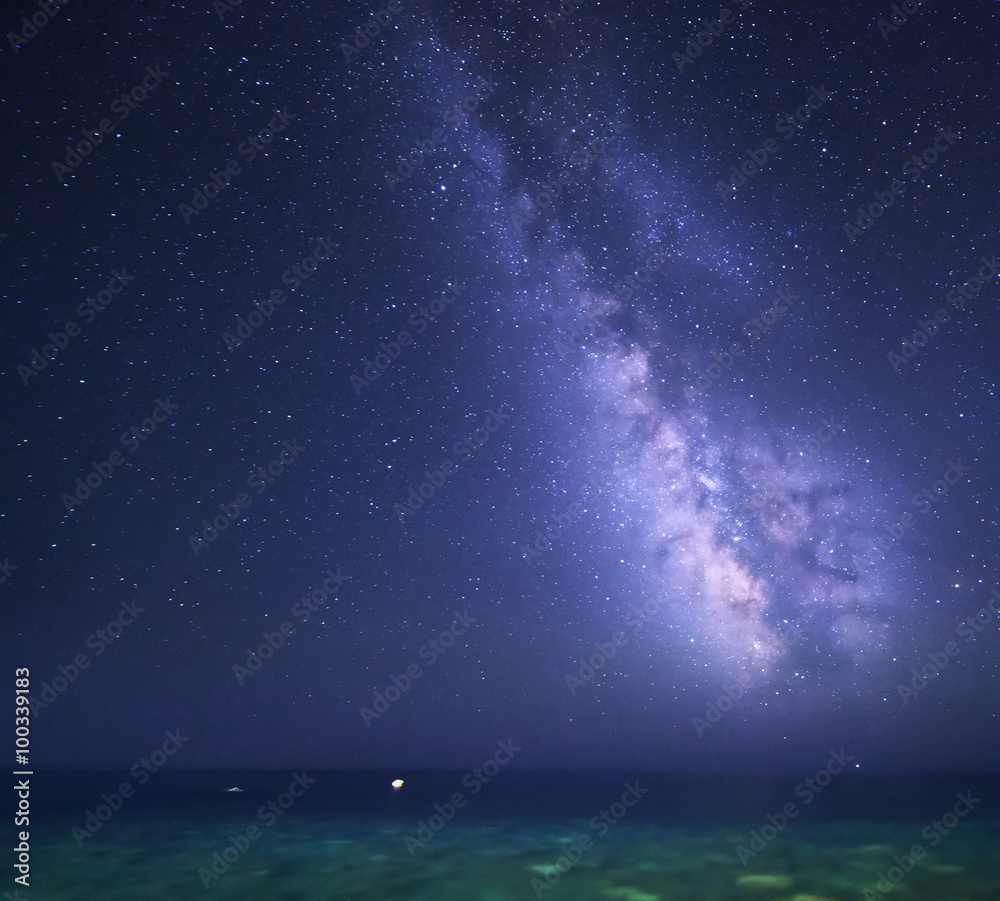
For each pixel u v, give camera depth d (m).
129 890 5.26
